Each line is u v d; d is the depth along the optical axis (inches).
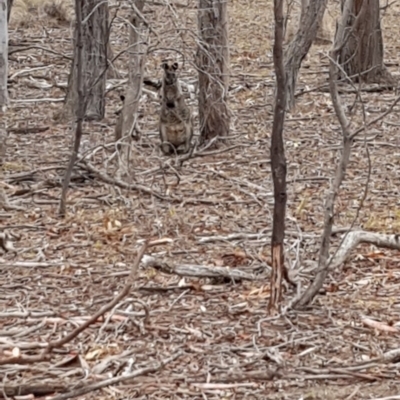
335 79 241.0
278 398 200.4
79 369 215.5
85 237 328.5
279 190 239.3
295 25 729.0
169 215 349.1
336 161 450.3
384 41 830.5
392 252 301.7
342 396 200.7
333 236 320.2
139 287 271.1
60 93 642.8
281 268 246.4
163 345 230.4
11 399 201.6
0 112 453.1
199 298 264.5
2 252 312.3
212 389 205.2
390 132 510.6
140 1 374.0
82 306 259.6
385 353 221.9
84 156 397.7
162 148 468.1
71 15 882.1
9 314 249.8
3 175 417.1
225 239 319.9
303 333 236.8
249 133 515.5
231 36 840.9
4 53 456.4
